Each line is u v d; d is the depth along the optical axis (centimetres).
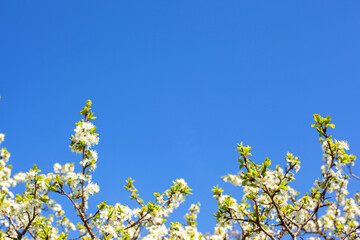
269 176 664
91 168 697
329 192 769
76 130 683
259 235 834
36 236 729
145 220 798
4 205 665
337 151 709
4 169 709
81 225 809
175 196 840
